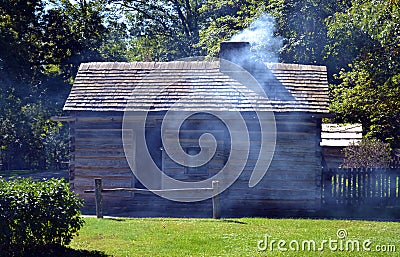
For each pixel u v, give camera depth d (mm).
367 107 19781
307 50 28078
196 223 14086
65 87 39625
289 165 17188
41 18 37875
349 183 17125
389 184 17094
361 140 21344
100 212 15688
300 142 17219
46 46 38062
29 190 10562
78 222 11336
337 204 17203
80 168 17922
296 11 29531
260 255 10414
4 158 39688
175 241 11688
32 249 10555
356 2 19391
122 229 13164
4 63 33938
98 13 41094
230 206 17234
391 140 22141
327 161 22844
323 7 27984
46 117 39406
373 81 18922
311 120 17266
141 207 17594
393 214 16219
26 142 39875
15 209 10141
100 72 19672
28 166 41156
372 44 18656
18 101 36719
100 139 17875
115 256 10477
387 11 16859
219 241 11656
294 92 18078
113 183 17719
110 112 17672
